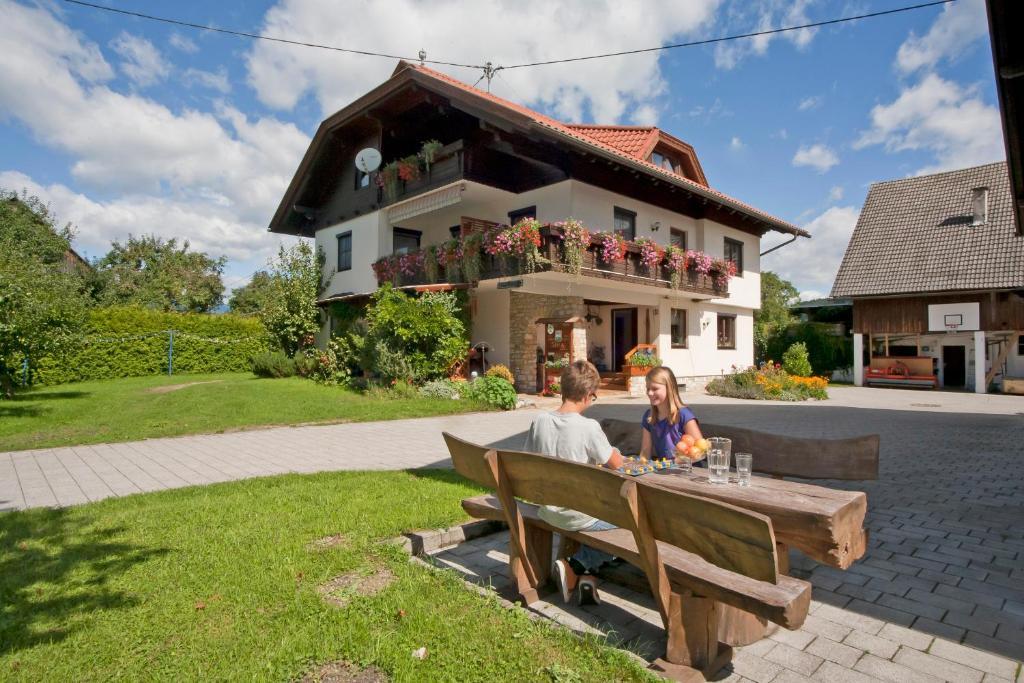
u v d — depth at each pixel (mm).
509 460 3141
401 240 19766
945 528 4789
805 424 12078
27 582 3365
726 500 2959
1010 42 4707
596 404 14898
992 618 3170
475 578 3686
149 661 2543
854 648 2846
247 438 9539
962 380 24219
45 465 7402
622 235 16266
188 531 4324
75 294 14227
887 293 23266
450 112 16797
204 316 23453
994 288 20703
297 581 3410
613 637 2912
